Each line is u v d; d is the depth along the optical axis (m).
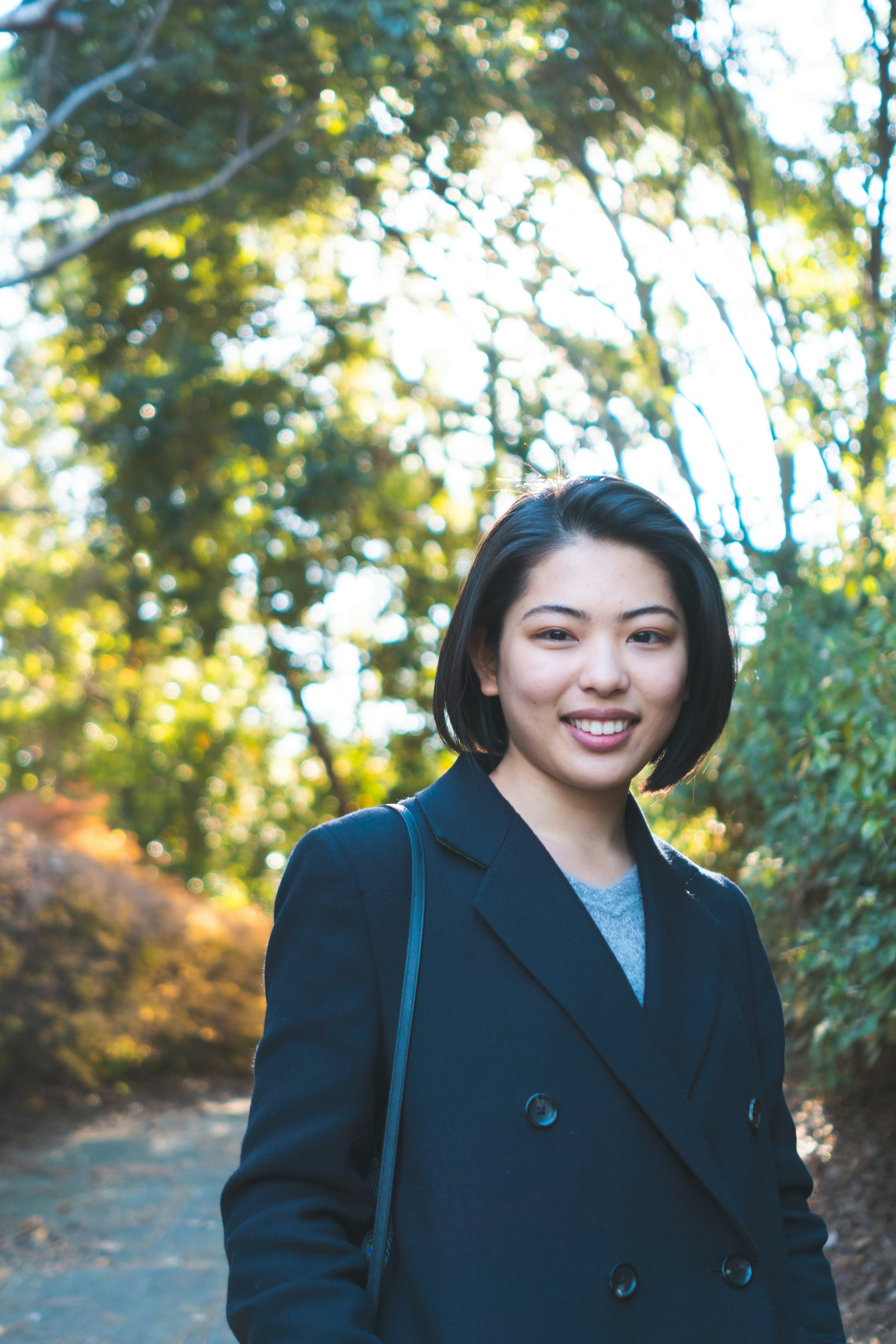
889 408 5.95
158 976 10.28
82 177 9.09
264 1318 1.09
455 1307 1.09
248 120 9.02
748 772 4.61
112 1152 7.48
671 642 1.33
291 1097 1.19
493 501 12.73
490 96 9.11
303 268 13.08
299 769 18.23
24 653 18.16
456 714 1.41
